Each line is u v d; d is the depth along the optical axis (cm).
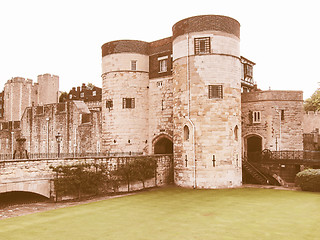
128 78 3275
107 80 3350
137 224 1530
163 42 3269
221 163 2558
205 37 2645
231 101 2642
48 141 4550
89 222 1577
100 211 1825
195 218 1633
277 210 1775
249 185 2734
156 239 1291
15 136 5238
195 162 2592
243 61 4084
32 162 2047
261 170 3050
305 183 2395
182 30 2734
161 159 2864
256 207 1861
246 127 3516
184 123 2677
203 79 2614
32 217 1695
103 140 3369
